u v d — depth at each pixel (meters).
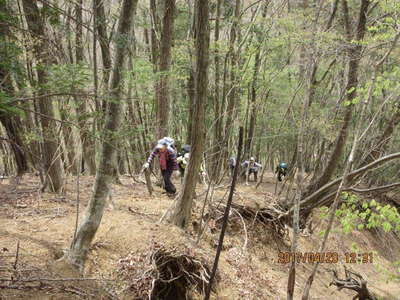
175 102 12.83
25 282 3.08
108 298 3.62
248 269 6.12
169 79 7.57
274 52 10.59
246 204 8.21
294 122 10.66
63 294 3.18
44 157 6.41
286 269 7.31
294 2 10.16
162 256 4.84
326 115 9.63
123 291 3.97
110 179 3.66
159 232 5.30
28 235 4.45
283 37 8.55
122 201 7.03
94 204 3.69
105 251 4.53
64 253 3.94
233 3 11.42
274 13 9.47
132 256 4.59
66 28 4.13
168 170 7.60
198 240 5.73
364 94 4.94
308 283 4.50
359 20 7.30
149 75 5.48
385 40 5.63
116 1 8.05
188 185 5.75
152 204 7.05
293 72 11.32
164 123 8.05
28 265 3.49
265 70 10.32
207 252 5.63
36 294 3.01
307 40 7.07
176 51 9.23
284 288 6.31
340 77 10.57
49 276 3.34
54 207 5.85
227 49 9.06
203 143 5.60
